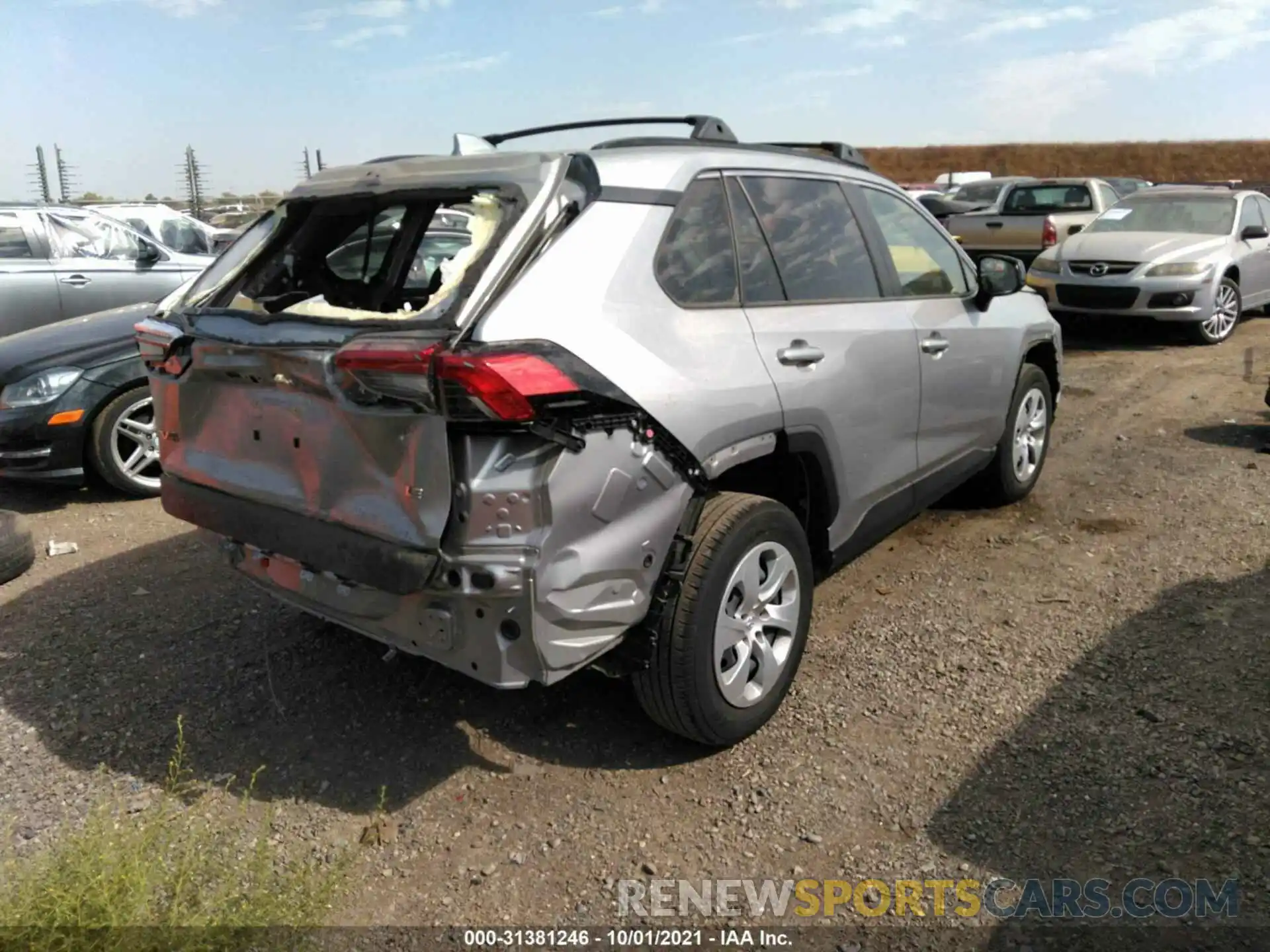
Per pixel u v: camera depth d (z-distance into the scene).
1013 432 5.32
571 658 2.76
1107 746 3.25
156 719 3.61
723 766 3.26
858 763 3.24
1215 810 2.90
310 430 2.85
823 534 3.76
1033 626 4.13
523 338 2.61
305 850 2.90
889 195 4.41
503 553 2.59
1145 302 10.34
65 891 2.22
